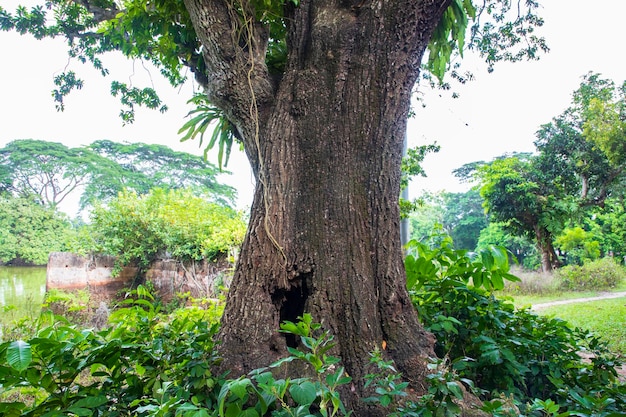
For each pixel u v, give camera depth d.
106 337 2.46
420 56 2.78
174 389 2.04
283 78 2.89
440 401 1.80
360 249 2.52
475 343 2.89
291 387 1.54
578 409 2.06
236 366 2.29
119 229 11.08
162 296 10.66
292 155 2.67
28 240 19.81
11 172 24.59
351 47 2.68
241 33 2.94
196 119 3.73
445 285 3.18
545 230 18.28
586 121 16.34
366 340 2.37
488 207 18.77
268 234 2.54
